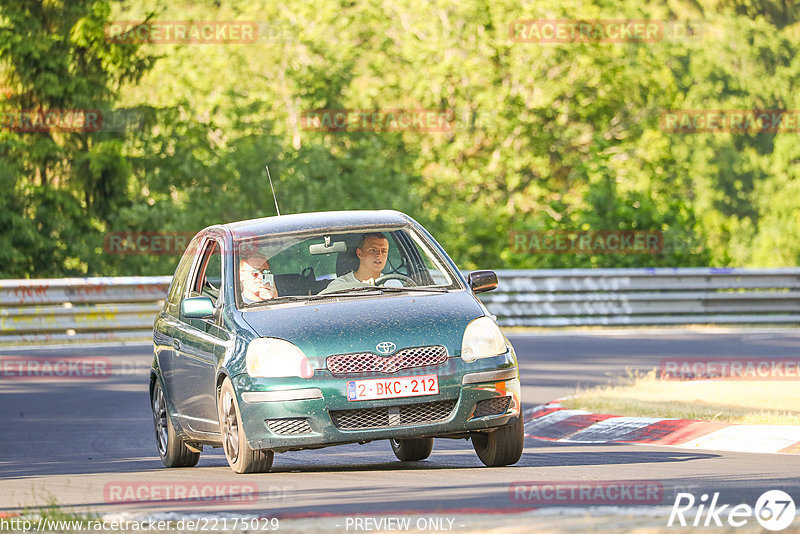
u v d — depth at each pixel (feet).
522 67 500.74
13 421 153.99
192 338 106.32
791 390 142.51
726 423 119.96
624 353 221.66
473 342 95.40
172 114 454.40
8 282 258.16
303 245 106.22
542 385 177.27
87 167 419.33
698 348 228.22
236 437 97.45
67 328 261.24
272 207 439.22
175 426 111.34
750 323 292.40
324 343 93.97
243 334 97.14
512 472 93.86
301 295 102.89
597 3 555.69
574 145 519.19
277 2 539.70
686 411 128.26
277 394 92.94
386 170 463.01
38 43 412.98
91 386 188.34
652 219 343.67
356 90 496.64
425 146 511.40
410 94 516.32
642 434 123.34
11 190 407.85
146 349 242.17
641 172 515.91
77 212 418.92
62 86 419.54
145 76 488.02
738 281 297.33
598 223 344.08
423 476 92.73
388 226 108.17
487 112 497.87
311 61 518.78
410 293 102.68
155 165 446.60
